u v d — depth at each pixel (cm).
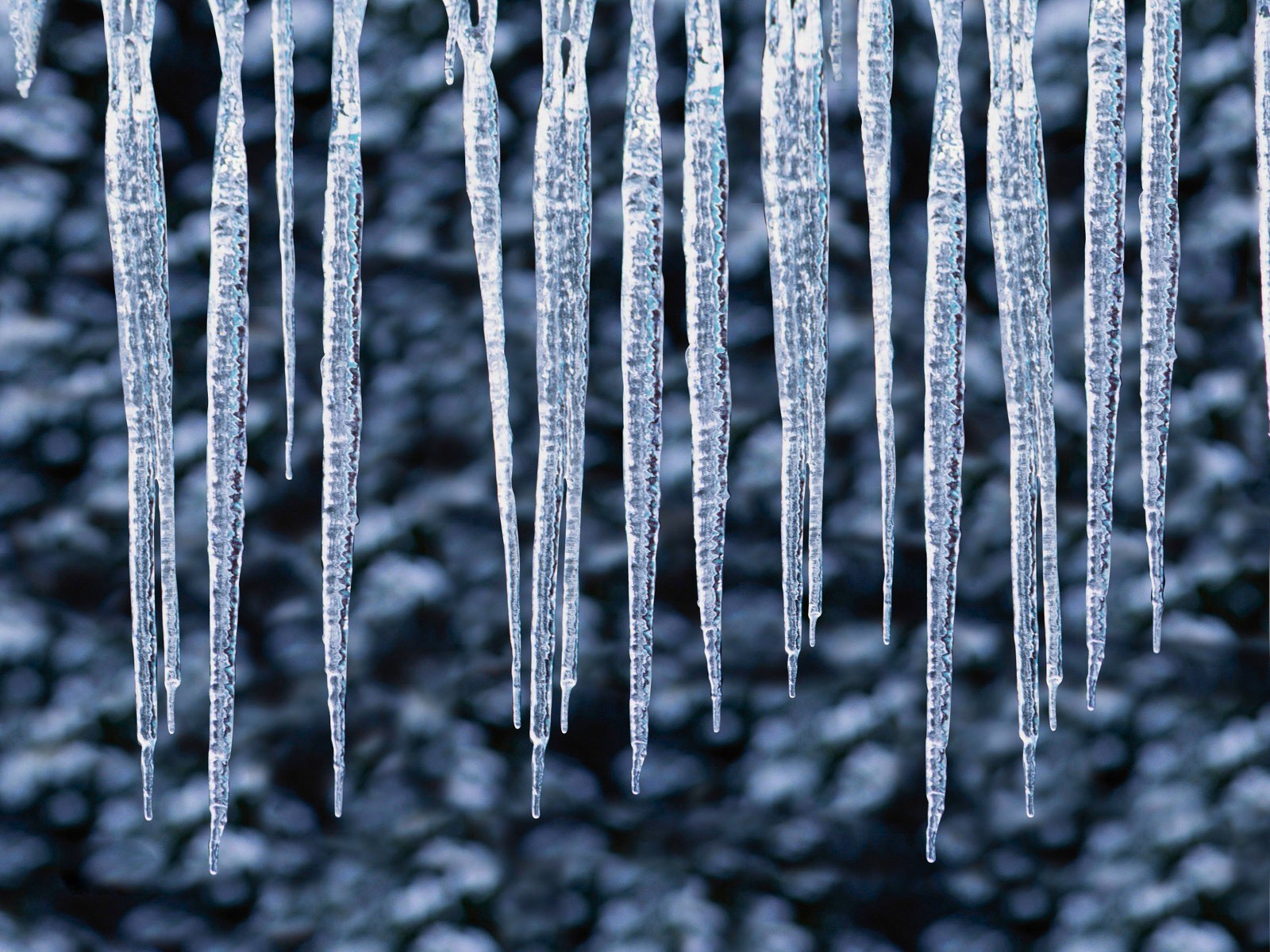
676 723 313
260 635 312
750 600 313
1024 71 295
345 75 294
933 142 296
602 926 311
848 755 313
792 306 295
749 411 313
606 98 311
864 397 313
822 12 309
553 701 312
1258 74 296
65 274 309
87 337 310
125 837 309
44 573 309
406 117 311
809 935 311
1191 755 313
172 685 295
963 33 309
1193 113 312
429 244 312
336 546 295
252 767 311
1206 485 314
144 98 293
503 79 311
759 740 313
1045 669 313
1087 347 295
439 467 313
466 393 312
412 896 310
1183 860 312
